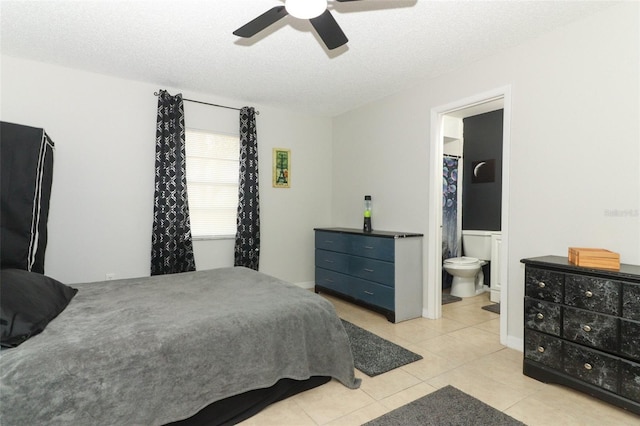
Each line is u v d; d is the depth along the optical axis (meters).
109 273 3.38
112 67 3.13
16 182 2.21
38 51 2.82
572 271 1.99
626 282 1.77
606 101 2.18
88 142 3.26
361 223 4.31
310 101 4.11
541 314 2.14
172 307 1.96
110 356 1.43
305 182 4.66
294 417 1.80
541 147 2.51
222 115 4.00
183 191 3.66
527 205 2.59
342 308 3.82
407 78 3.35
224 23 2.37
